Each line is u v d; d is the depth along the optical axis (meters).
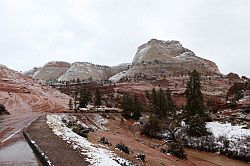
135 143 49.06
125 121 86.75
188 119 68.50
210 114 74.94
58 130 28.41
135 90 187.50
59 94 147.75
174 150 44.09
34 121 37.38
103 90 178.00
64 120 51.66
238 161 48.19
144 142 56.09
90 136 37.88
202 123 61.47
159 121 69.56
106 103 128.38
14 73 169.25
